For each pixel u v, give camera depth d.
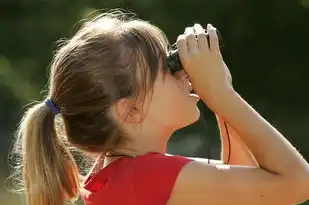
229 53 34.12
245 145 5.34
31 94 35.16
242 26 33.56
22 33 37.81
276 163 4.92
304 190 4.91
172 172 5.03
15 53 37.75
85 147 5.37
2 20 39.03
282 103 34.22
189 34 5.25
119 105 5.26
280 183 4.91
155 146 5.33
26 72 36.50
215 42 5.20
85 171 5.74
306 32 33.94
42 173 5.32
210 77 5.15
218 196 4.98
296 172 4.89
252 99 34.34
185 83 5.37
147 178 5.05
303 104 34.12
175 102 5.33
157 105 5.30
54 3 35.69
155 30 5.41
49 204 5.32
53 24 35.94
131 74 5.25
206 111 26.31
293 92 34.28
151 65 5.29
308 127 32.06
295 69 34.28
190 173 5.01
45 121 5.35
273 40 34.16
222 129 5.56
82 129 5.33
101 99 5.25
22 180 5.57
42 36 36.97
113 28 5.37
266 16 33.78
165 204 5.00
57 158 5.34
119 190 5.11
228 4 32.94
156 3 31.80
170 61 5.29
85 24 5.87
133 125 5.29
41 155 5.33
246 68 34.28
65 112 5.35
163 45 5.37
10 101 35.38
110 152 5.34
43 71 36.28
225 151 5.55
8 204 17.36
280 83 34.31
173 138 25.14
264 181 4.93
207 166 5.04
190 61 5.18
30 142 5.36
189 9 32.34
